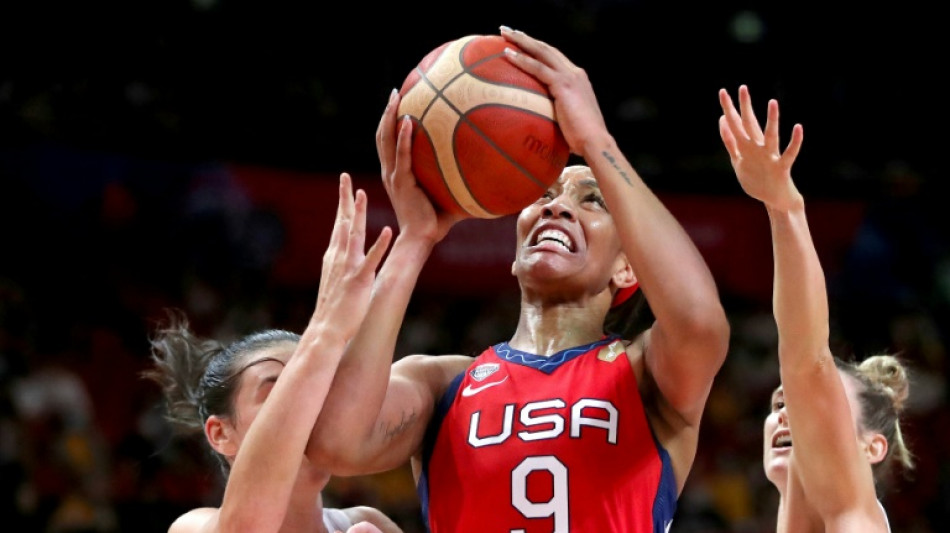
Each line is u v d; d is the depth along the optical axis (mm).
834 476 6828
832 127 24438
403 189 6656
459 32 24156
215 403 7750
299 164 21703
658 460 6488
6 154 19750
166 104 21703
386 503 18047
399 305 6574
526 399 6641
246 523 6164
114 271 19859
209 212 20469
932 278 22750
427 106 6434
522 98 6414
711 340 6234
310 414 6223
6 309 18672
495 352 7090
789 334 6422
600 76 24562
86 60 21703
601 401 6547
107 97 21234
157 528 17297
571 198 7180
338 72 23375
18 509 16422
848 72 25031
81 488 17250
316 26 23531
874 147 24359
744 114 6148
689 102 24516
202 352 8633
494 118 6332
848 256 22828
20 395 17750
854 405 7918
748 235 22109
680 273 6262
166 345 8750
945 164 24141
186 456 17969
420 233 6684
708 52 24922
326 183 21141
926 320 22453
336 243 6641
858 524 6828
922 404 21422
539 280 7027
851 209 23016
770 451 8008
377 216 20703
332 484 17750
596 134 6465
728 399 21453
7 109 20219
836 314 22422
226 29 22953
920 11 25328
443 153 6410
